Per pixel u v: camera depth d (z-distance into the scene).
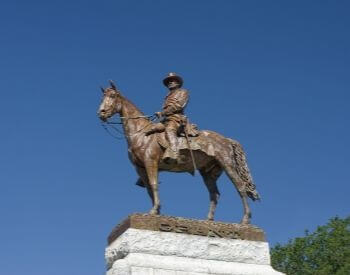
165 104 12.91
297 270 27.23
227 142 13.12
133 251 11.31
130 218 11.62
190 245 11.78
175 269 11.27
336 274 25.45
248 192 13.01
